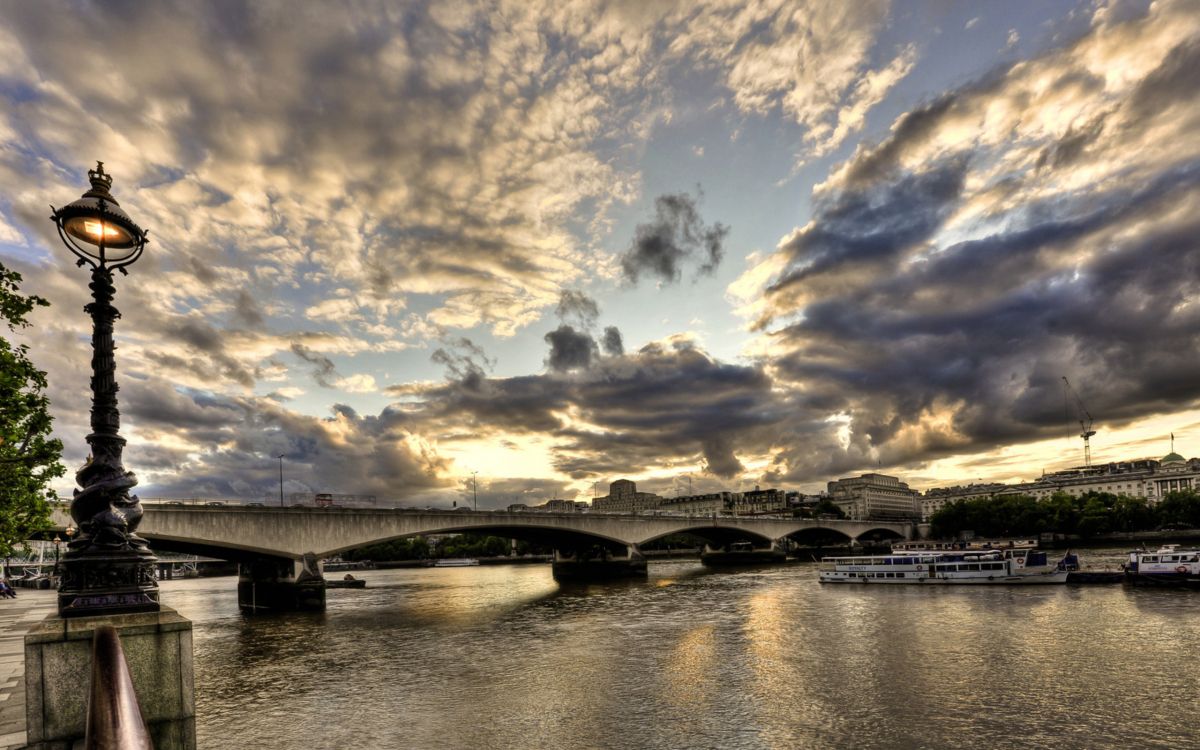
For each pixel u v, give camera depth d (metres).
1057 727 25.02
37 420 25.09
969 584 75.94
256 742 25.66
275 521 68.88
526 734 26.00
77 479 8.66
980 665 34.78
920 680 32.12
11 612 43.91
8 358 23.86
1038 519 169.38
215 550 69.19
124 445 9.00
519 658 40.88
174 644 8.41
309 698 32.06
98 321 9.05
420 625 57.03
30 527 26.78
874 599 65.75
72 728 7.64
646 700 30.22
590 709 29.06
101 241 9.10
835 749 23.50
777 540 178.00
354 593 94.00
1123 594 60.94
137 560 8.38
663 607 65.12
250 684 35.31
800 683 32.28
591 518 109.62
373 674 37.25
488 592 90.50
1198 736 23.83
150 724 8.13
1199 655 35.47
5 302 24.12
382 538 78.81
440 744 25.09
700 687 32.19
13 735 13.38
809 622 51.69
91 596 8.08
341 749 24.75
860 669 34.84
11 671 20.73
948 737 24.31
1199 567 64.81
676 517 128.25
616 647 43.56
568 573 124.19
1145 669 32.84
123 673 4.80
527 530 104.44
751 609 61.25
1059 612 51.53
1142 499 174.25
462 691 32.84
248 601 76.12
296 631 54.66
